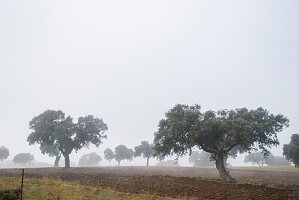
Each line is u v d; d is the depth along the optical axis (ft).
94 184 108.17
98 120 262.06
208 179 147.23
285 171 273.33
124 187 104.42
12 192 64.23
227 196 92.99
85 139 252.01
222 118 148.66
